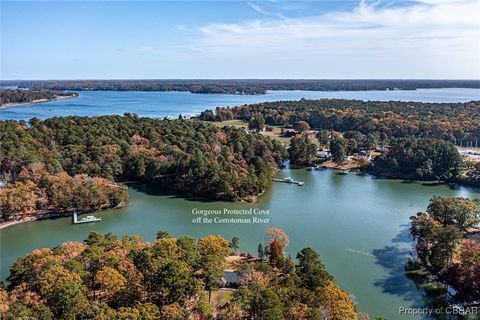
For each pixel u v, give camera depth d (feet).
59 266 239.91
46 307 209.26
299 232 411.13
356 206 499.51
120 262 254.06
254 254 351.87
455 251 326.44
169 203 505.25
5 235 403.75
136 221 441.68
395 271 328.70
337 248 372.58
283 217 457.68
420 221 360.07
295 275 261.03
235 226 427.74
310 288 249.55
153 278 235.20
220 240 301.22
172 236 396.57
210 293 257.96
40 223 434.71
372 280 314.14
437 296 291.79
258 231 412.98
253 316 217.97
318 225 431.84
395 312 272.31
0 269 327.88
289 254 356.79
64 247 291.38
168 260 251.39
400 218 454.81
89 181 488.02
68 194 458.50
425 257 337.72
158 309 217.15
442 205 383.24
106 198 474.49
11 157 522.47
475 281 281.33
